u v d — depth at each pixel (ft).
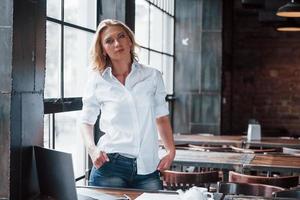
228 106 36.55
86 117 9.64
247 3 26.07
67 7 13.29
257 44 38.32
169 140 9.85
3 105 7.72
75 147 13.83
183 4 29.53
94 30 15.24
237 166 14.84
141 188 9.51
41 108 8.82
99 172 9.47
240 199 8.63
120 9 15.92
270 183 12.94
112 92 9.41
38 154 8.27
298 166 14.56
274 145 20.68
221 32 29.22
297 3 22.81
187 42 29.55
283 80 38.06
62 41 12.92
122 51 9.23
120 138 9.37
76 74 13.89
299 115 37.88
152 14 24.44
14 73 7.76
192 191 8.02
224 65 33.01
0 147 7.74
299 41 37.73
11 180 7.76
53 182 7.87
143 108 9.39
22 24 8.01
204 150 18.22
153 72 9.59
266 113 38.34
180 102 29.76
